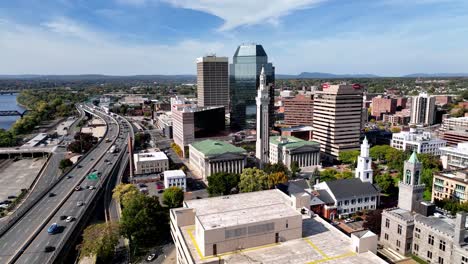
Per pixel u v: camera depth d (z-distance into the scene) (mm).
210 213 104625
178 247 111062
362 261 90375
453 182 175375
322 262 89750
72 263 136000
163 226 157500
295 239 102125
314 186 187750
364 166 191625
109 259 136500
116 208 186375
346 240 102062
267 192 132750
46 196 194250
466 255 103750
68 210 172750
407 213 134875
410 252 128375
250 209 106688
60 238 141250
